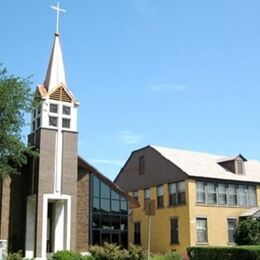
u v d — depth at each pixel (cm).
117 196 3778
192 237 4600
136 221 5288
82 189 3619
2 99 2973
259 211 4862
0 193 3347
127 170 5619
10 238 3338
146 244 5100
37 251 3181
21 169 3466
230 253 3294
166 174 5016
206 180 4838
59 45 3703
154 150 5244
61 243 3350
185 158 5166
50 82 3541
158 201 5069
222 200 4900
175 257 3647
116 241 3688
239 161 5191
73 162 3450
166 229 4891
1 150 3044
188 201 4681
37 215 3241
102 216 3666
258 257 3178
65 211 3384
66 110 3528
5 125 2994
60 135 3450
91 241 3559
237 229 4550
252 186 5147
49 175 3341
